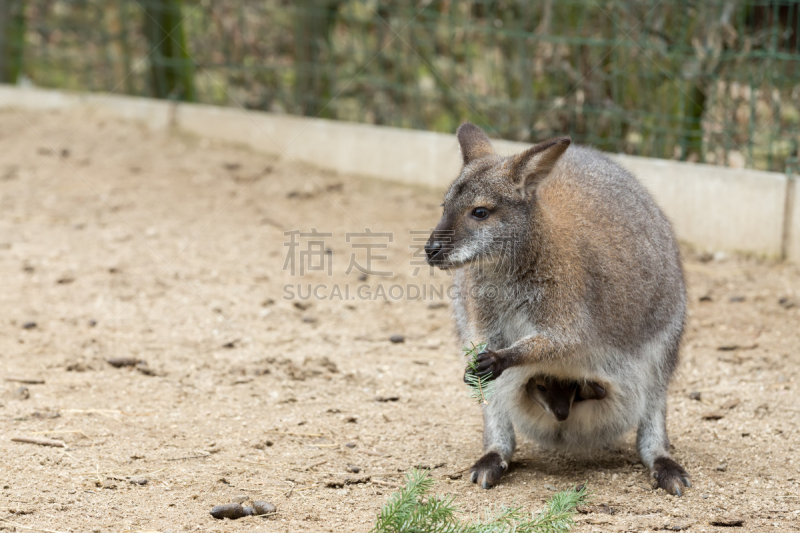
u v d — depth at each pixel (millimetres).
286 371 11766
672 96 16641
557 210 9031
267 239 16547
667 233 9898
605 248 8898
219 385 11289
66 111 23891
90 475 8562
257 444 9547
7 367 11359
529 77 17953
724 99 15820
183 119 22281
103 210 17703
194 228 16953
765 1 15523
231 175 19750
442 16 18891
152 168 20109
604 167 10086
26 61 26078
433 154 18500
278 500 8219
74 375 11320
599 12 17094
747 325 13180
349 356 12383
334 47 21016
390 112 20266
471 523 7309
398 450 9633
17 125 22734
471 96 18719
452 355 12531
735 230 15414
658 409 9391
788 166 15148
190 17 22734
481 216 8875
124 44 23953
